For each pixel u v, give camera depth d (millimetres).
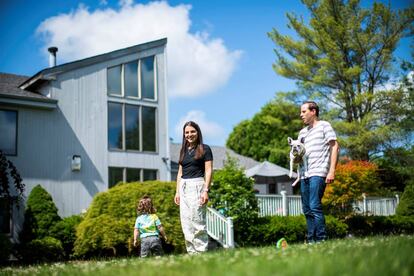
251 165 32875
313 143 6383
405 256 2922
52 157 17703
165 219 14492
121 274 3148
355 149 27156
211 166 6305
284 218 17172
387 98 27359
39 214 15688
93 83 19125
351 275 2428
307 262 2836
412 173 25172
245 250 4516
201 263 3352
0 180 13828
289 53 30094
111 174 19203
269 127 44812
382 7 27500
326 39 27938
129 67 20422
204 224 6277
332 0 28609
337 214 19453
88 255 15195
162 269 3141
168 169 20859
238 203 15781
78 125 18500
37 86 19016
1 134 16766
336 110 28500
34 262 14508
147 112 20719
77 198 18094
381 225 20719
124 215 14648
